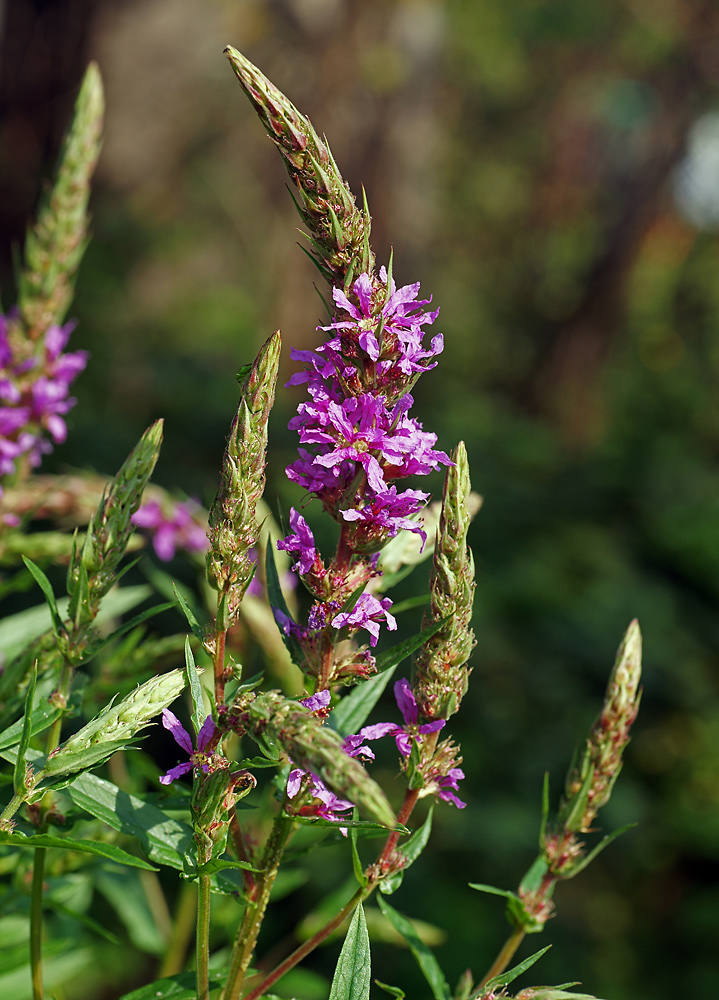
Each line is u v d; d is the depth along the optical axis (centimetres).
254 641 250
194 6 1373
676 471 1466
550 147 2052
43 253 257
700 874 820
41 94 1218
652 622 1063
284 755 144
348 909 168
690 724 951
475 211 2050
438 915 655
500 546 1146
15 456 249
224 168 1438
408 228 1558
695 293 1916
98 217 1238
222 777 142
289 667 225
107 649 239
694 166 1703
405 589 816
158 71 1366
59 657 198
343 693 217
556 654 959
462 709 848
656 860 825
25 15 1199
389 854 167
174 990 165
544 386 1889
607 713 188
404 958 626
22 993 211
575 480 1401
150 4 1320
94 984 500
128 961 514
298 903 595
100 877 278
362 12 1427
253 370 152
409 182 1534
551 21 1675
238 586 154
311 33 1414
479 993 168
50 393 255
